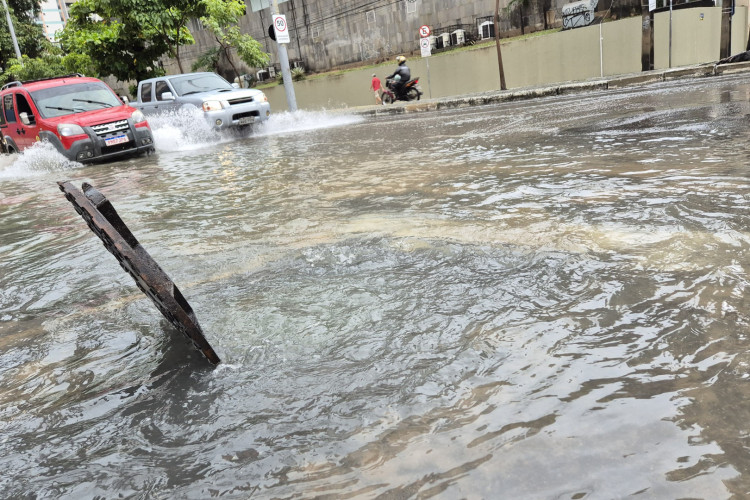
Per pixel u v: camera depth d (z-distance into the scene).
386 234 2.74
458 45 22.92
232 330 1.77
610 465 0.99
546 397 1.22
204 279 2.37
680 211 2.53
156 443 1.23
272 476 1.07
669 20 17.16
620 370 1.30
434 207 3.26
